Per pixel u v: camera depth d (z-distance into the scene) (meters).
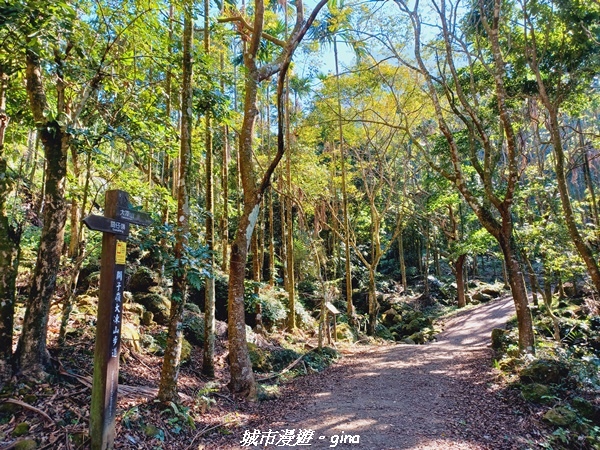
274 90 14.62
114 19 4.89
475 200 7.58
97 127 5.48
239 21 7.14
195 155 8.94
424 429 4.57
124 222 3.41
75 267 5.21
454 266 20.72
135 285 8.41
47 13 3.55
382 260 27.84
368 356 10.30
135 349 6.05
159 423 4.20
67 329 5.58
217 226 13.27
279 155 6.36
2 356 3.78
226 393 5.93
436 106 7.77
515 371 6.50
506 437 4.32
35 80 4.22
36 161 8.29
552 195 10.49
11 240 4.00
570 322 9.69
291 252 12.41
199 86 5.70
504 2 7.97
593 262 7.14
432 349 10.70
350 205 19.22
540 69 9.02
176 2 4.71
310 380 7.58
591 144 12.12
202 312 10.00
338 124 13.90
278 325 12.14
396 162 19.31
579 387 5.69
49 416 3.51
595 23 7.52
